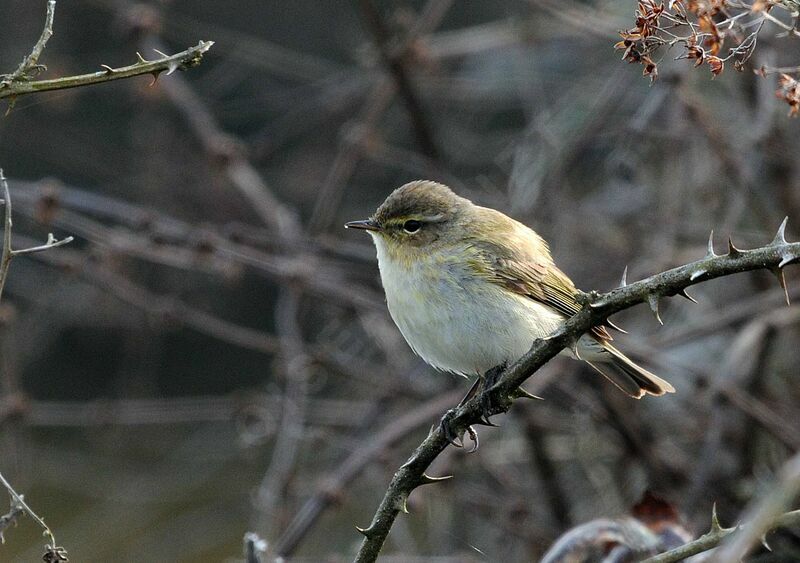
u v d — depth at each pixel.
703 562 5.03
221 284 17.44
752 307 11.24
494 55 16.34
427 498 12.76
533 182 13.08
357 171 16.31
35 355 16.88
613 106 13.13
